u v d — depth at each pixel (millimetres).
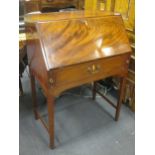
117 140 1667
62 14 1537
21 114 1917
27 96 2189
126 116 1932
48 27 1255
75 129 1769
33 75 1533
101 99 2170
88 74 1352
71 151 1554
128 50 1467
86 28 1367
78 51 1275
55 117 1898
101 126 1810
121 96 1726
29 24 1350
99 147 1598
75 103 2104
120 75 1560
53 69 1175
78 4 2516
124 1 1723
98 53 1334
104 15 1513
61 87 1285
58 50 1223
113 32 1456
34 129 1748
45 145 1598
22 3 2408
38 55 1268
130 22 1722
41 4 2486
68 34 1289
